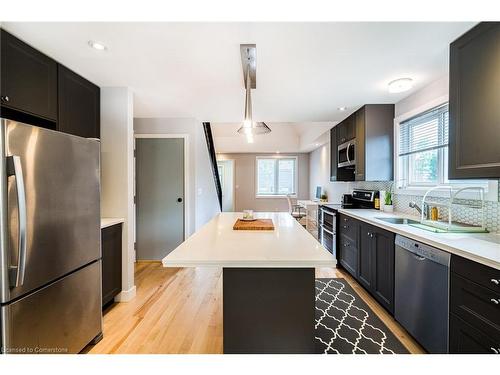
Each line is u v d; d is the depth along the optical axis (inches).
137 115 144.9
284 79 92.0
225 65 80.8
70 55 74.5
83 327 68.0
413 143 112.1
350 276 128.1
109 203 101.5
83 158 67.2
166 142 152.0
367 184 154.3
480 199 75.9
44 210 54.7
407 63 79.4
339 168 162.4
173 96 111.3
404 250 76.0
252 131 95.1
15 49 65.0
